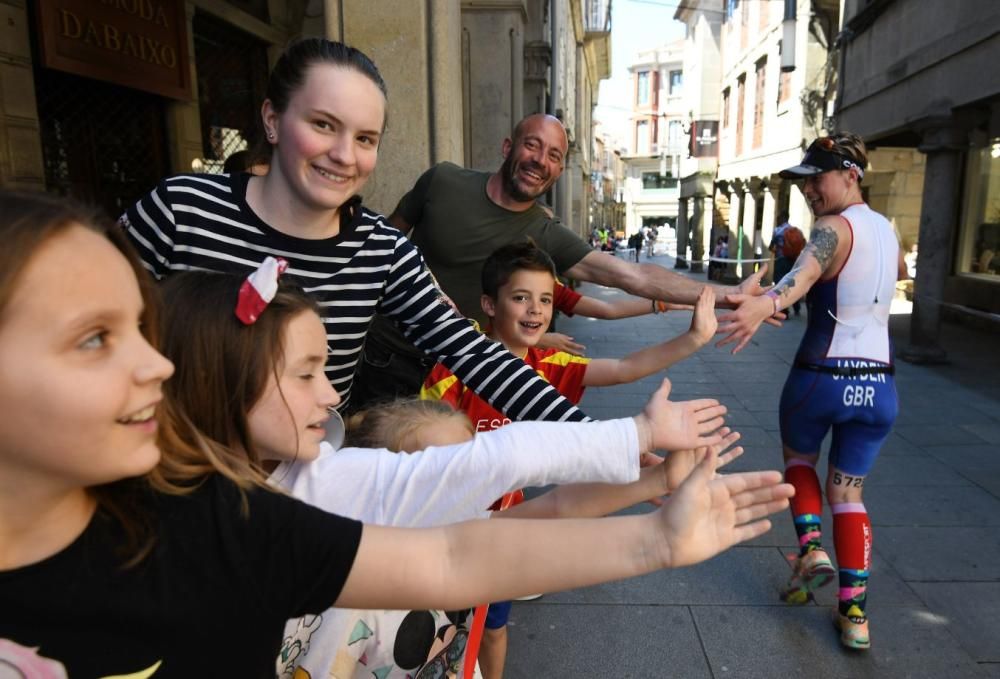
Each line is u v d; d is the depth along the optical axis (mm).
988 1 7004
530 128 2719
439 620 1321
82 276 654
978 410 5996
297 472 1200
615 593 3080
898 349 8758
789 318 12125
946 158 7754
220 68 6137
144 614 738
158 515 795
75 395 644
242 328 1087
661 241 56094
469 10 7387
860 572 2631
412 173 3863
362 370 2721
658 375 7633
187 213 1571
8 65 4059
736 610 2938
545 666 2592
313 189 1542
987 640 2725
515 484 1139
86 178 4859
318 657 1193
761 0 17734
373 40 3760
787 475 2898
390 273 1775
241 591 805
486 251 2943
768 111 16797
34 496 693
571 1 18047
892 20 9547
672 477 1337
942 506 3965
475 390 1741
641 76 58406
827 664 2588
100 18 4598
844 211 2723
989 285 10219
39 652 701
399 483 1171
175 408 874
